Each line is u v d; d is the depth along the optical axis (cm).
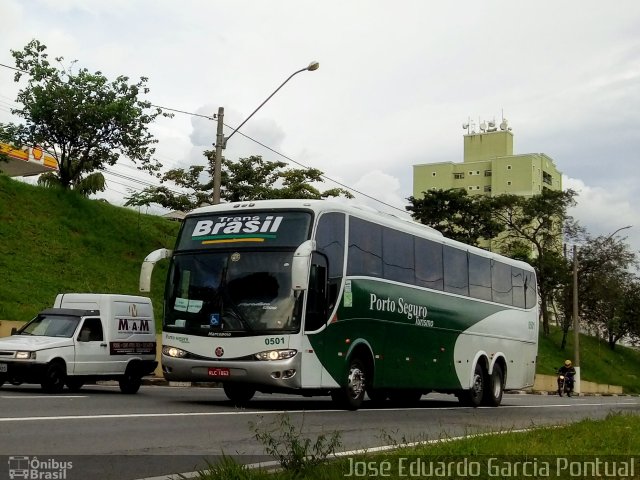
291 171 3956
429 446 930
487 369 2148
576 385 5050
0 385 1683
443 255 1984
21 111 3250
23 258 2997
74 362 1711
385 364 1702
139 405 1438
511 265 2362
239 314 1459
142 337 1900
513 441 991
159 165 3400
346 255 1586
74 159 3469
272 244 1486
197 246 1541
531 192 9825
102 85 3294
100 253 3322
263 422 1244
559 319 7388
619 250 6594
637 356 9200
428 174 10469
